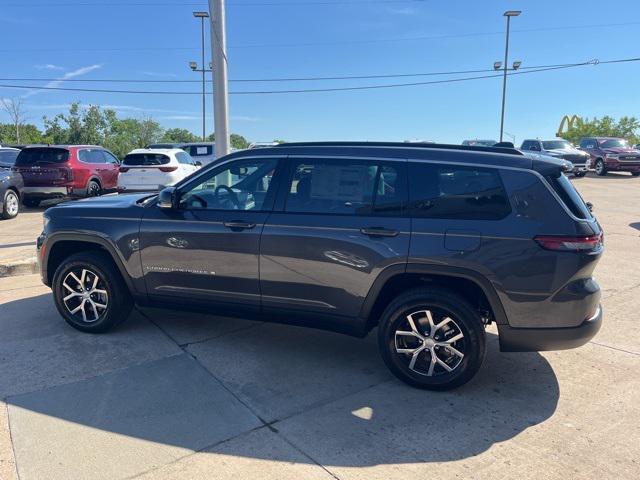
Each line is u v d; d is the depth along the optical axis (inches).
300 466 120.9
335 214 162.9
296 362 176.9
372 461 123.2
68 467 119.0
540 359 181.8
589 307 147.6
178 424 137.2
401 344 158.9
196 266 178.9
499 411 146.7
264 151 176.2
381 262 155.3
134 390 154.7
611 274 295.3
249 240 170.1
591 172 1123.3
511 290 146.8
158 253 183.0
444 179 155.3
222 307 180.2
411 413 145.1
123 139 2972.4
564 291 144.8
